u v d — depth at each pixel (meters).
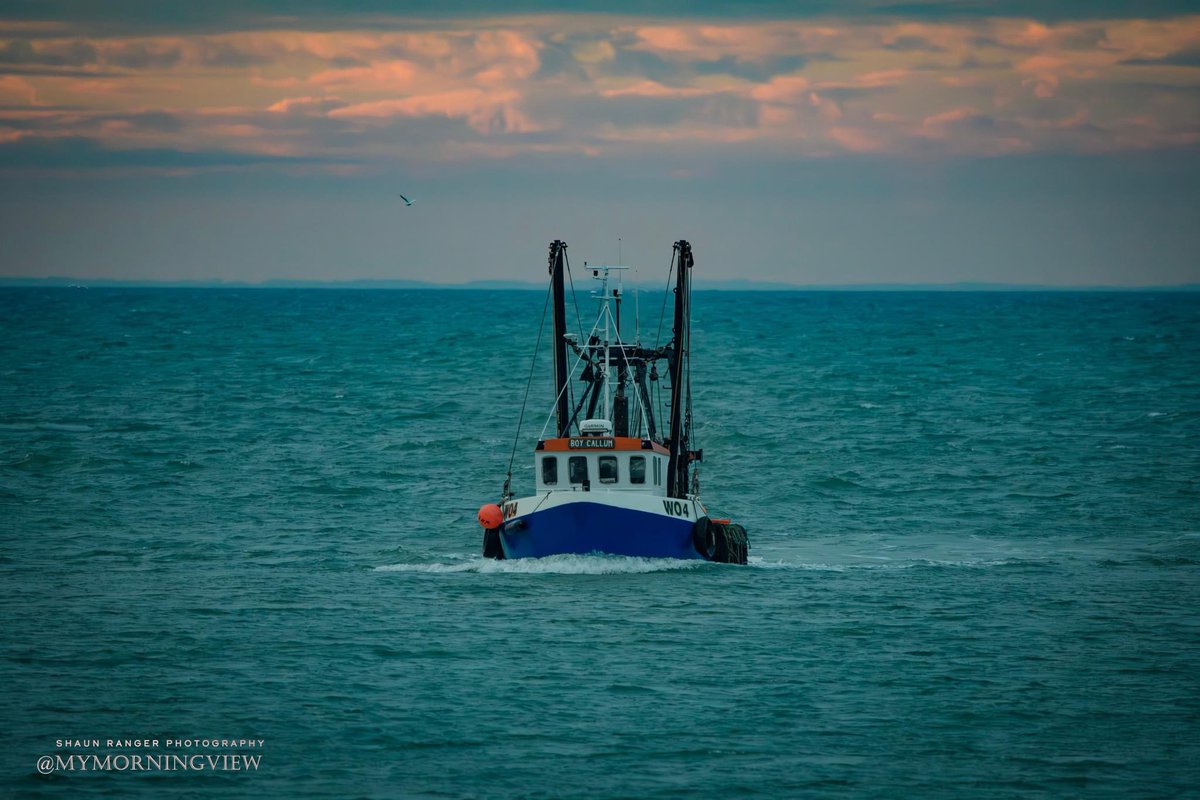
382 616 147.00
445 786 100.75
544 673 126.38
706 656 132.25
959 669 129.12
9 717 113.38
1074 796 100.25
